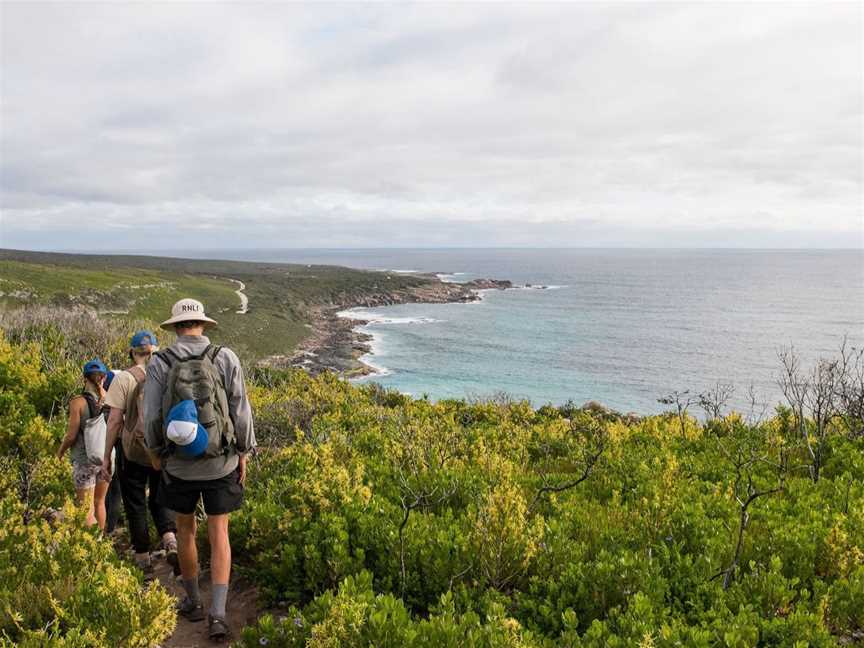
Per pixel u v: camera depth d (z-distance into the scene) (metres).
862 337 101.31
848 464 8.30
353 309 143.88
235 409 4.75
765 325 118.00
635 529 5.73
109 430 6.03
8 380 11.40
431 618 3.90
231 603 5.35
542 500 6.95
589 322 121.44
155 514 6.57
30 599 4.48
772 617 4.29
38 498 7.00
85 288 97.19
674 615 4.29
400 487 7.00
